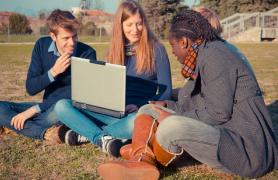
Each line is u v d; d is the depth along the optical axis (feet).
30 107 16.72
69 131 15.21
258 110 11.92
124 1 15.39
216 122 11.85
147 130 12.19
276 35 113.19
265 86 32.86
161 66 15.31
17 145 15.52
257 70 45.50
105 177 11.50
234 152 11.42
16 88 30.91
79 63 14.23
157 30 127.44
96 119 14.93
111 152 13.64
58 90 16.12
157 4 129.70
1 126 16.55
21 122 15.90
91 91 14.24
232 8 144.05
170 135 11.55
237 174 11.72
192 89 12.50
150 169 11.16
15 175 12.71
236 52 12.03
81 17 139.03
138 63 15.33
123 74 13.74
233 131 11.78
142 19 15.16
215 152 11.35
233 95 11.76
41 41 16.52
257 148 11.66
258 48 83.61
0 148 15.16
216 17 14.97
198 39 12.16
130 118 14.20
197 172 12.94
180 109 13.01
